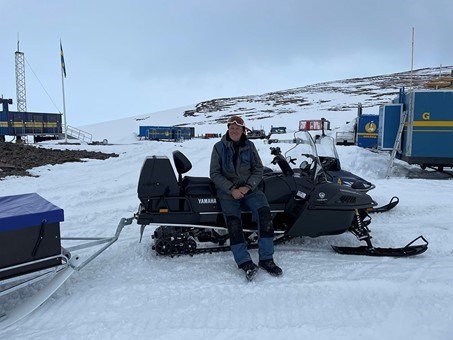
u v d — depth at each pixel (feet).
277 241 13.79
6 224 8.94
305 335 8.48
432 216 18.22
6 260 9.06
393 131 32.68
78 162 40.09
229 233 11.96
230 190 11.97
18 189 25.23
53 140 97.45
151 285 10.85
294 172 14.38
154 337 8.41
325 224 13.39
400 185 25.81
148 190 12.51
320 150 17.87
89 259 11.04
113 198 23.17
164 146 61.36
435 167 36.60
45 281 11.38
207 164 39.29
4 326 8.93
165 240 12.77
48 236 9.66
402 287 10.52
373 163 36.58
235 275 11.62
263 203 12.38
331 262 12.56
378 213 18.74
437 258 12.93
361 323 8.95
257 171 12.43
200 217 12.89
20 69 130.62
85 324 8.93
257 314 9.39
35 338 8.39
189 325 8.93
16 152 44.52
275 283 10.93
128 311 9.53
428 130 30.58
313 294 10.28
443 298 9.96
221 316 9.30
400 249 13.26
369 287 10.54
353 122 71.36
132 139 126.41
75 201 22.17
